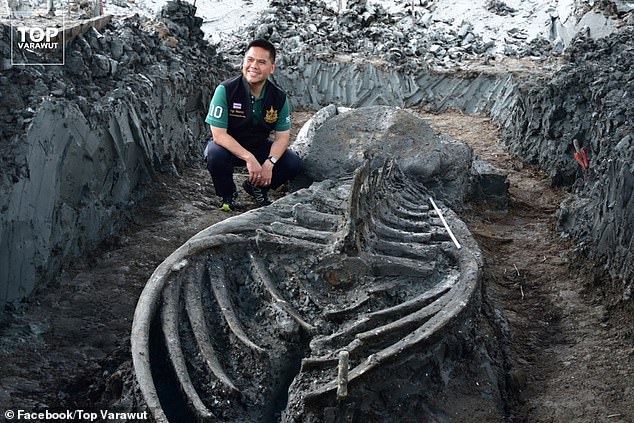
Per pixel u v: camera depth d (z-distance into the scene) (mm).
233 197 6953
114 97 6402
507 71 12234
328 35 13602
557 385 4602
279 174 6863
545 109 8703
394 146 6898
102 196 5953
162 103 7500
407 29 14336
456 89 12250
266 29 13367
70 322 4832
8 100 5152
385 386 3910
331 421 3697
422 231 5336
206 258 4633
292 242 4680
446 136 7543
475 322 4578
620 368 4738
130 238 6098
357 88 12367
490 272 6039
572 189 7762
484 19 15422
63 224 5293
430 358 4109
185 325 4203
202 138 8922
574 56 9391
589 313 5422
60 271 5293
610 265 5609
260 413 3846
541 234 6883
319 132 7109
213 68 9867
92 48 6898
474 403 4184
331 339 4062
